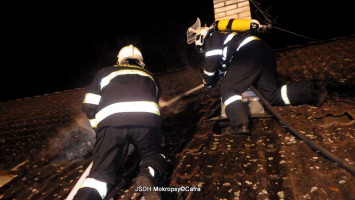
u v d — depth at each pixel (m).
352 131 2.38
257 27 2.93
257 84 2.99
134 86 2.32
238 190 1.98
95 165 2.15
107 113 2.20
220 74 3.15
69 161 3.09
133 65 2.58
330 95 3.16
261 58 2.84
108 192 2.23
